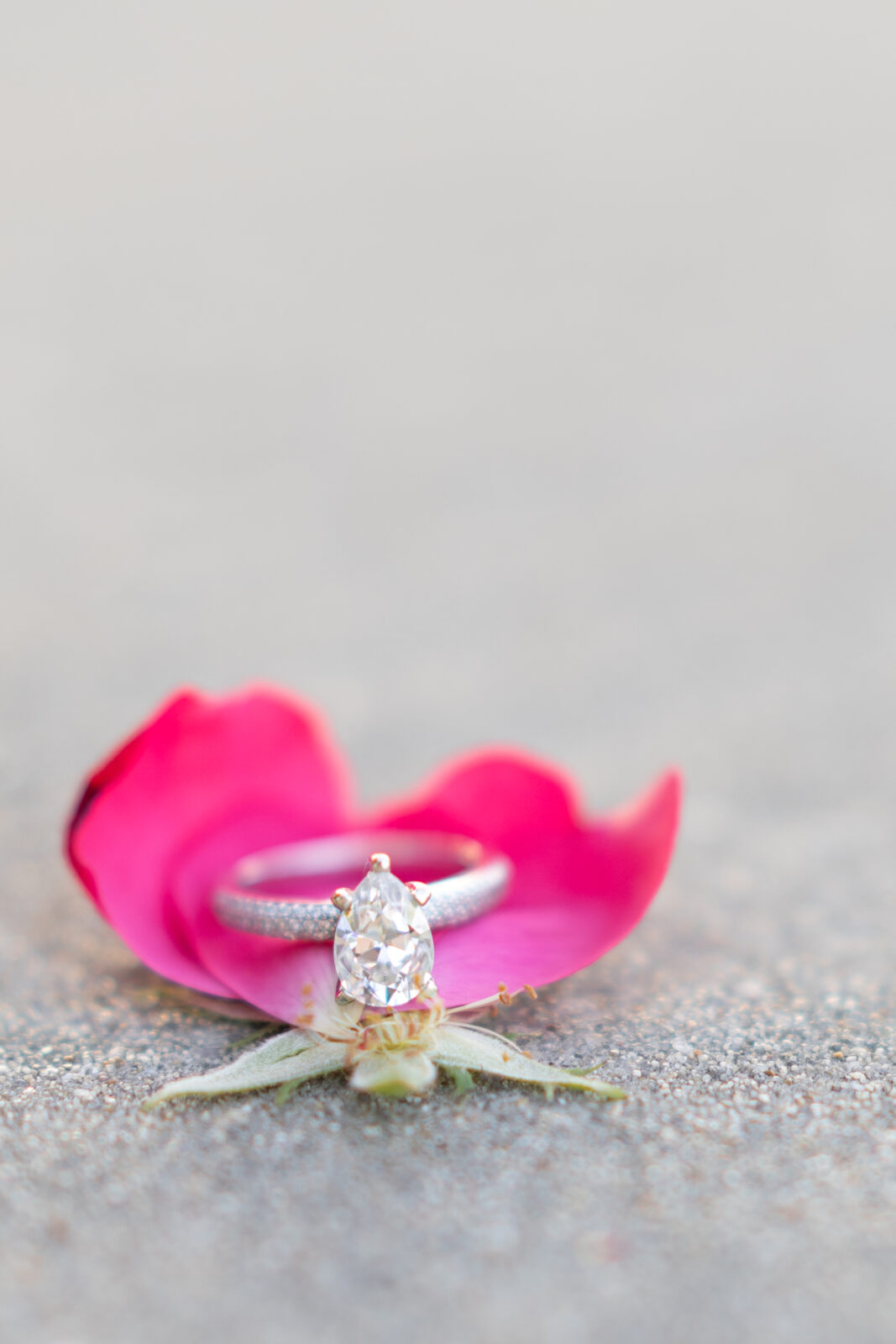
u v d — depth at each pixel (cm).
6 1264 18
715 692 36
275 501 55
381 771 30
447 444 60
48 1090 20
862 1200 19
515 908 22
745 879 25
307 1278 18
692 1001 22
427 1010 20
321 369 66
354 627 42
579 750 32
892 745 31
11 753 30
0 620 42
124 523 52
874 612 43
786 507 53
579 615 43
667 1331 18
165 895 22
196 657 39
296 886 23
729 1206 19
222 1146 20
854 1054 21
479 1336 18
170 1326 18
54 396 62
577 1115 20
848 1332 18
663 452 59
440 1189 19
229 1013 22
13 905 24
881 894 24
